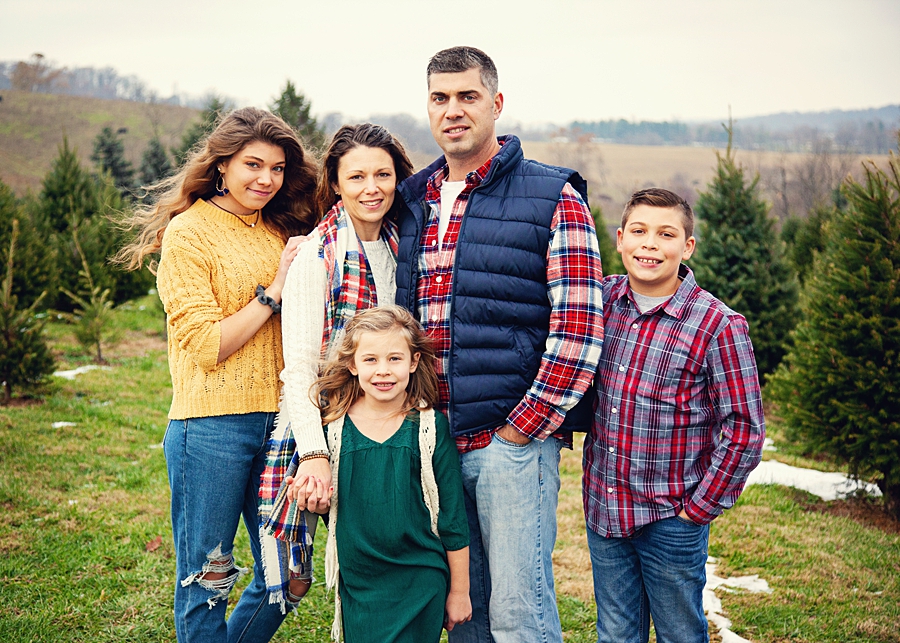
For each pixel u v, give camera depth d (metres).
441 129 2.44
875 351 5.07
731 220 8.73
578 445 7.21
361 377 2.36
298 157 2.68
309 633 3.33
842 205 15.28
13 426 6.50
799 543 4.47
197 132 14.53
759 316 8.39
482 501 2.44
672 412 2.37
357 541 2.31
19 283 10.70
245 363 2.55
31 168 49.66
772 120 144.75
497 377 2.38
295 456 2.46
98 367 9.49
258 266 2.61
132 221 2.84
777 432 7.45
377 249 2.61
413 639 2.27
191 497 2.53
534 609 2.47
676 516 2.38
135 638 3.21
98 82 79.94
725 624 3.47
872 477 5.28
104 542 4.20
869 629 3.38
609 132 100.56
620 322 2.49
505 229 2.37
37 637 3.15
